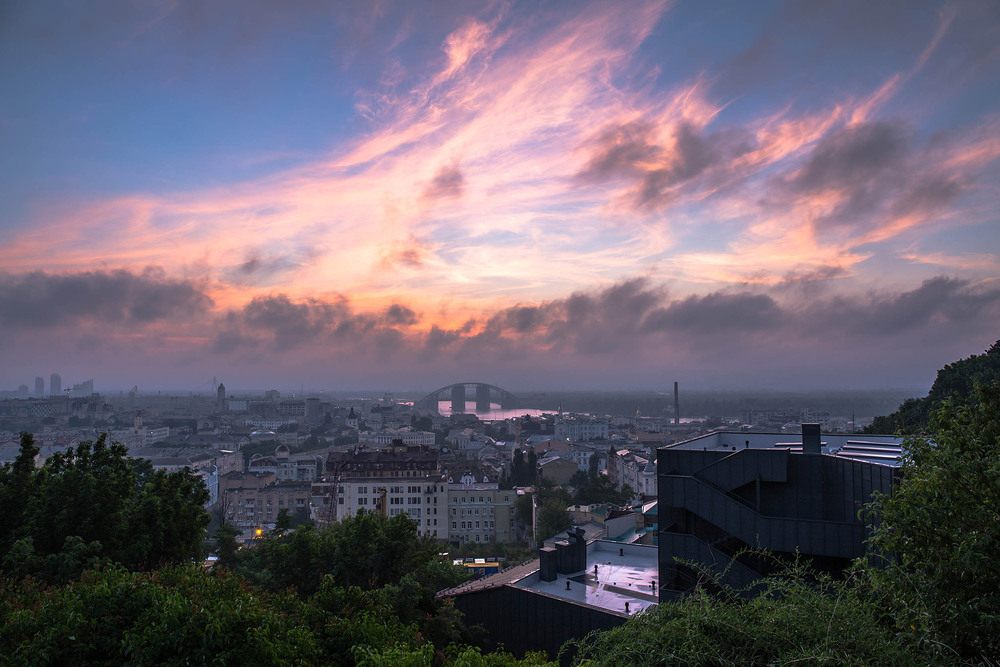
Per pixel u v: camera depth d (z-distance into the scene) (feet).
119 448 114.42
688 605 34.68
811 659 29.19
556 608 102.17
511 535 393.91
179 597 53.26
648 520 236.22
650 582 122.42
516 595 106.52
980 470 39.37
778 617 32.07
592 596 113.39
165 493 108.88
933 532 39.75
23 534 90.84
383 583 100.89
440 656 80.23
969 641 34.50
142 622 51.80
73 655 50.01
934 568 37.27
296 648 54.70
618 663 33.14
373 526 105.29
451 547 331.16
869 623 31.71
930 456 43.50
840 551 87.25
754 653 31.09
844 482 94.43
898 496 44.32
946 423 51.13
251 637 51.06
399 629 68.74
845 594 37.73
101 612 53.62
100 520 96.63
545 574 122.42
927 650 31.50
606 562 137.90
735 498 99.35
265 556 112.47
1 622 52.90
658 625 33.81
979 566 34.88
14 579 73.72
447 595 116.67
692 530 101.19
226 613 52.37
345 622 61.87
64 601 54.75
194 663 48.47
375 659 49.60
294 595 70.54
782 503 99.14
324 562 101.30
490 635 107.55
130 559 94.79
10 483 99.86
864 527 85.97
